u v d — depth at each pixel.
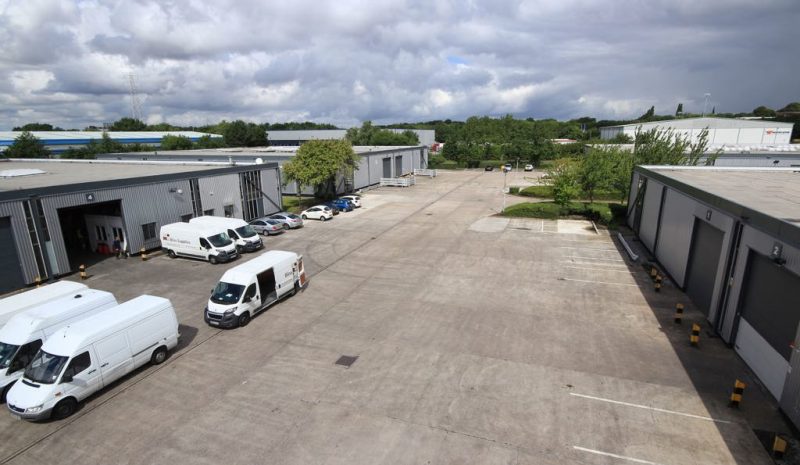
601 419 12.33
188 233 27.38
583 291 21.78
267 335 17.73
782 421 12.17
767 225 14.04
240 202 37.12
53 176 31.92
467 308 19.92
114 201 28.05
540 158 89.25
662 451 11.12
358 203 45.28
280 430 12.20
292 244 31.42
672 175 27.38
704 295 19.16
